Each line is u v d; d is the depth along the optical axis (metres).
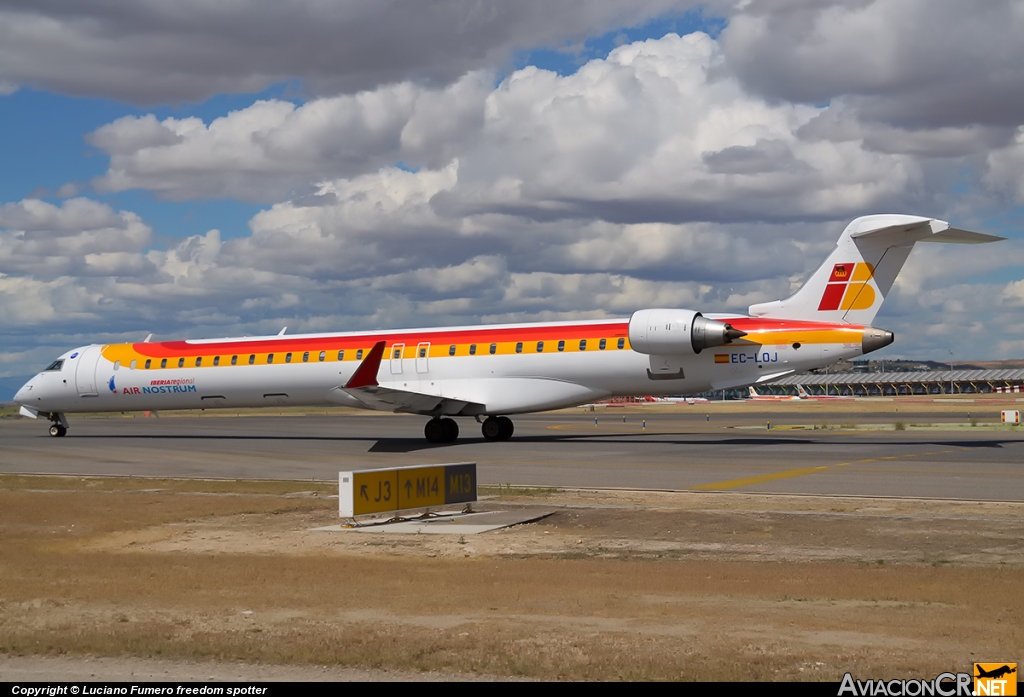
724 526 19.72
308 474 31.91
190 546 18.59
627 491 25.83
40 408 51.56
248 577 14.59
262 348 47.47
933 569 14.89
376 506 20.95
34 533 20.73
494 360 42.91
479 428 58.84
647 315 39.97
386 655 9.82
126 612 12.10
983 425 56.69
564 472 30.47
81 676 9.33
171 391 48.84
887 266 38.56
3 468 35.34
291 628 11.08
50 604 12.68
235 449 43.00
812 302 39.53
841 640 10.36
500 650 9.95
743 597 12.76
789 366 39.28
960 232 36.59
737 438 45.94
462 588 13.50
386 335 45.56
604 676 9.10
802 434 49.47
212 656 9.97
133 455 40.53
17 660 9.92
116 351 50.38
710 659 9.61
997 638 10.44
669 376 40.81
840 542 17.72
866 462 32.00
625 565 15.55
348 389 40.91
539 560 16.28
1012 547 16.98
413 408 43.41
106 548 18.56
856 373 188.38
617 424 67.69
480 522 20.75
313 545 18.36
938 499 23.22
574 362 41.81
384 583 13.96
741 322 40.19
